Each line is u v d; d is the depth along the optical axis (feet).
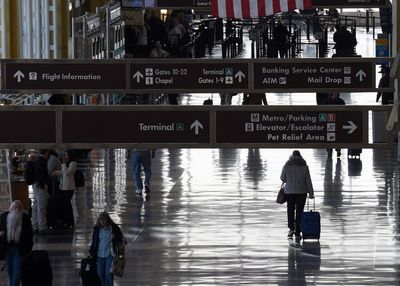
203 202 161.99
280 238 140.97
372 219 150.51
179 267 127.54
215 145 108.37
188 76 116.26
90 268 112.27
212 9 134.62
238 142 108.58
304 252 133.90
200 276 123.85
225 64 116.16
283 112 108.37
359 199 163.02
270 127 108.68
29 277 105.19
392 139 108.78
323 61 116.57
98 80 115.96
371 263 128.77
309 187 140.26
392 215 152.87
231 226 147.23
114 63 115.75
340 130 108.58
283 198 140.67
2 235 117.80
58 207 146.82
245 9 135.03
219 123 108.37
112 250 117.19
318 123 108.47
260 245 137.39
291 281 121.70
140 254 133.18
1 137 109.19
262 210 156.56
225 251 134.51
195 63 116.16
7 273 128.67
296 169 140.46
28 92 115.85
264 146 108.68
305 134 108.47
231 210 156.56
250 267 127.34
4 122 108.99
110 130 108.78
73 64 115.65
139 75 116.06
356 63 116.57
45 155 147.33
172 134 108.58
